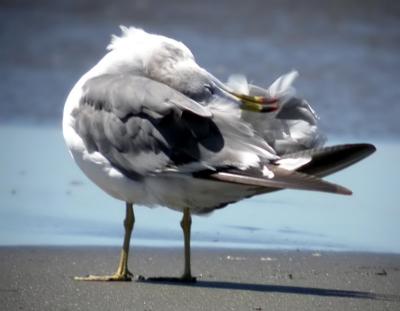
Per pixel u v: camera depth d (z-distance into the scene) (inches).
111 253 533.3
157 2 1180.5
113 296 441.4
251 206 645.9
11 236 555.8
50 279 471.5
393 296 456.4
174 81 479.8
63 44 1060.5
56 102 903.7
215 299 440.8
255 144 452.8
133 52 491.2
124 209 630.5
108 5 1175.6
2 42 1052.5
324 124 871.7
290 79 485.4
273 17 1178.0
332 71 1013.8
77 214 611.2
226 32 1116.5
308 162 451.5
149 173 461.1
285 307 430.0
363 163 755.4
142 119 465.1
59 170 716.7
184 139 455.8
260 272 501.0
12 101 896.3
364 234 588.1
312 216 625.0
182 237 574.6
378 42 1113.4
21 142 786.2
